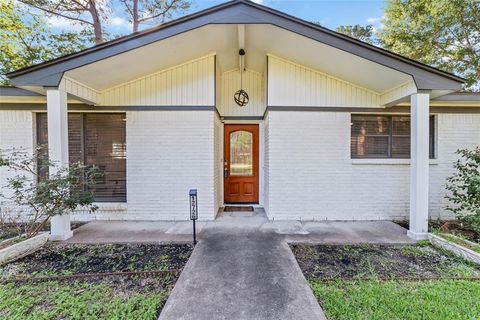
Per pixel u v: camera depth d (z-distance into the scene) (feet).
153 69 17.01
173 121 17.75
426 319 6.81
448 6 29.12
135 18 32.12
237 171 22.03
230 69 21.12
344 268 10.27
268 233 14.64
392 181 17.93
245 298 7.92
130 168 17.69
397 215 17.88
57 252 12.12
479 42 29.99
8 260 11.03
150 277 9.60
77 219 17.63
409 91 14.30
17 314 7.14
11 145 17.99
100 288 8.71
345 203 17.83
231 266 10.25
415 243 13.10
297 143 17.71
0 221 16.52
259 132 21.83
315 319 6.87
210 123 17.74
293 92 17.70
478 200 13.84
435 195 18.52
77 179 13.62
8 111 17.98
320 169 17.76
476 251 10.83
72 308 7.47
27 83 13.05
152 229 15.53
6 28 28.81
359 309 7.26
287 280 9.09
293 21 13.26
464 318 6.82
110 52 13.25
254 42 16.03
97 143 18.16
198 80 17.75
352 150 18.29
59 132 13.41
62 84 13.60
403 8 34.22
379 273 9.81
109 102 17.58
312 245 12.90
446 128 18.63
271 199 17.66
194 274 9.57
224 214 19.11
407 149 18.48
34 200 12.48
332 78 17.79
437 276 9.53
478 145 18.62
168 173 17.75
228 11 13.14
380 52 13.30
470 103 17.80
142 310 7.30
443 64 32.99
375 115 18.33
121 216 17.74
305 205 17.71
